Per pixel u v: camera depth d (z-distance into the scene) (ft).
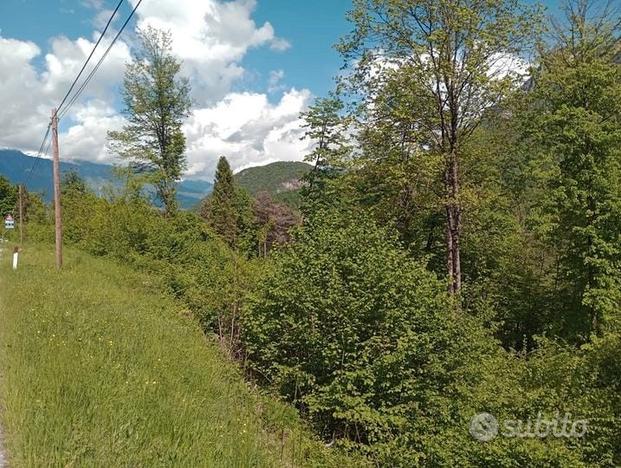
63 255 94.22
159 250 86.58
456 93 60.13
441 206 63.87
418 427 30.07
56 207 71.20
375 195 76.18
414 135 62.54
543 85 63.36
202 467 16.63
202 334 45.09
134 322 37.63
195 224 100.53
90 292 49.16
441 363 36.19
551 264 81.51
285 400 35.99
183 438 18.78
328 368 35.37
